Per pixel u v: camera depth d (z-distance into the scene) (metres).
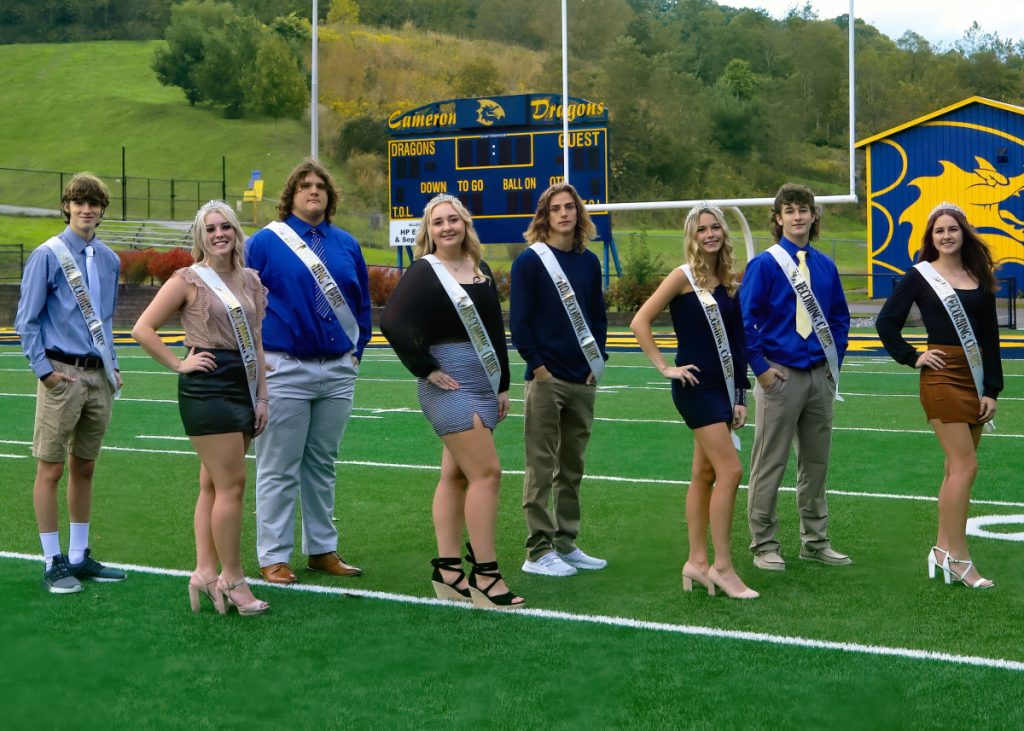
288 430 5.41
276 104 67.56
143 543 6.20
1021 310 25.17
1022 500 7.12
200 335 4.71
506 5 90.19
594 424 10.77
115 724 3.65
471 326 4.82
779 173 75.50
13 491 7.65
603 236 26.25
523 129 25.16
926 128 27.56
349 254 5.68
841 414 11.29
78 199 5.23
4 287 30.56
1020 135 26.58
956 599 4.98
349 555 5.96
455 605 4.98
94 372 5.28
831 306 5.66
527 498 5.55
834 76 85.38
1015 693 3.82
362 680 4.02
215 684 3.99
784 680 3.97
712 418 5.00
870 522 6.55
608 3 88.38
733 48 89.81
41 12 100.38
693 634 4.51
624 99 70.94
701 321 5.01
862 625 4.61
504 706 3.76
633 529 6.50
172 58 72.25
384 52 77.69
